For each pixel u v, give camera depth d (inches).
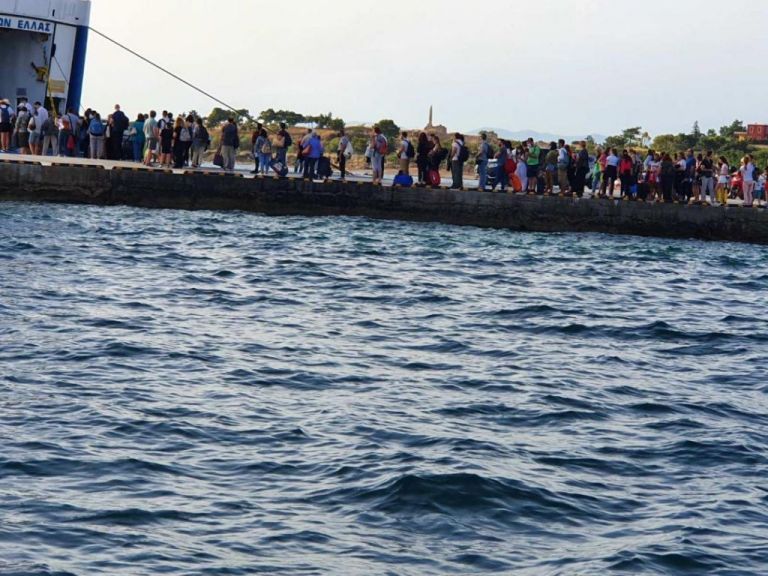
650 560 516.7
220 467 624.1
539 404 802.2
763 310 1347.2
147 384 805.9
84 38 2493.8
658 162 2126.0
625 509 587.8
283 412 746.8
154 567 489.7
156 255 1533.0
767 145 7308.1
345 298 1274.6
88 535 519.8
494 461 651.5
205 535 527.2
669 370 963.3
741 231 2087.8
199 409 742.5
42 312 1064.2
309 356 936.9
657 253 1891.0
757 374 959.0
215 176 2092.8
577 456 675.4
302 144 2134.6
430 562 508.1
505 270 1593.3
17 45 2471.7
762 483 641.0
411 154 2122.3
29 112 2260.1
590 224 2080.5
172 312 1117.1
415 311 1210.0
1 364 842.2
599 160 2181.3
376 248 1742.1
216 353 926.4
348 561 504.7
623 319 1220.5
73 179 2058.3
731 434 744.3
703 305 1370.6
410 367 915.4
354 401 786.2
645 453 692.1
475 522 555.5
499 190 2113.7
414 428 717.3
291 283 1360.7
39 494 568.4
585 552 526.3
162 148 2172.7
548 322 1174.3
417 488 590.9
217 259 1530.5
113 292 1214.3
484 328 1127.0
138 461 625.9
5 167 2036.2
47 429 679.7
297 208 2100.1
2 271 1296.8
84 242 1611.7
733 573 508.4
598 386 875.4
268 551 511.8
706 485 633.0
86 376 820.0
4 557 490.0
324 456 647.8
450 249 1784.0
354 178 2309.3
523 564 510.6
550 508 580.4
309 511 561.0
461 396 817.5
